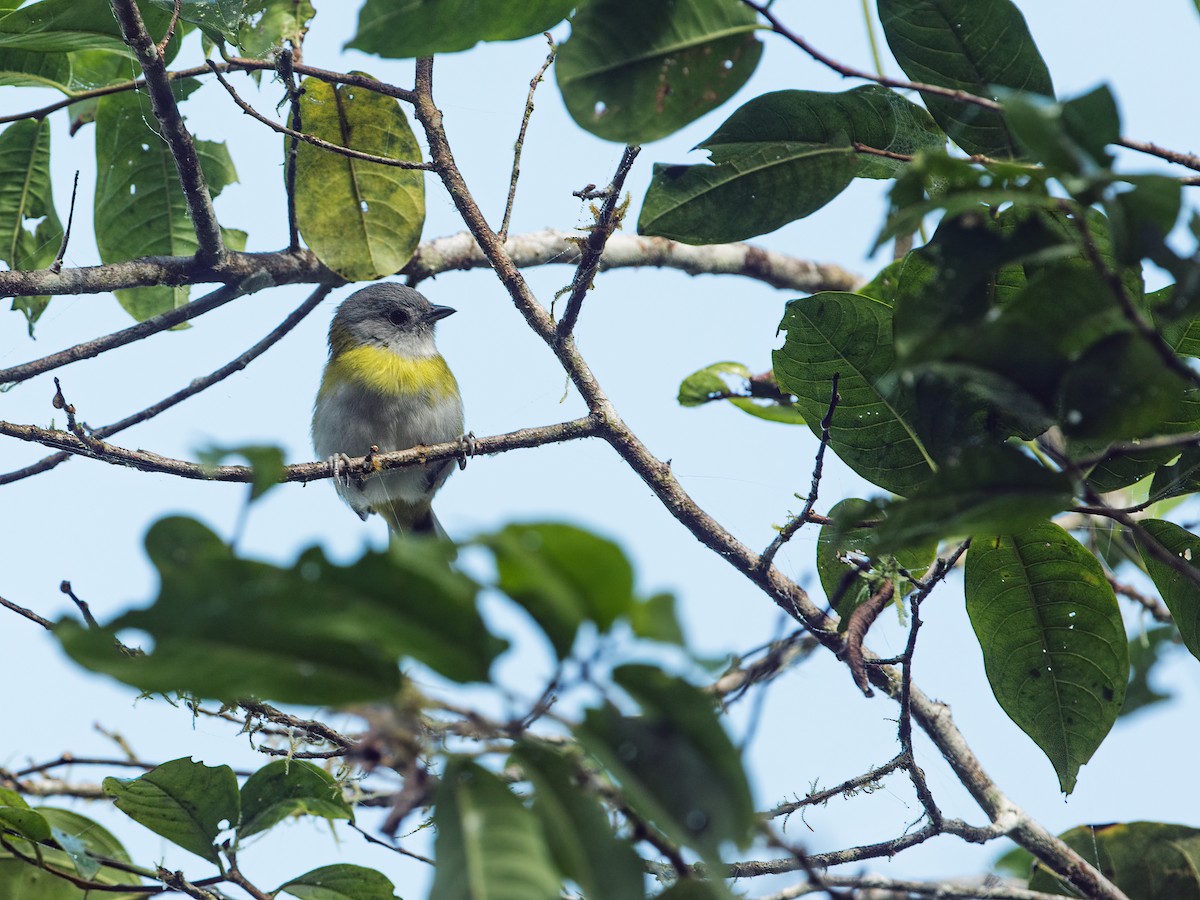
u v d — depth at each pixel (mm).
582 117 5211
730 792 3146
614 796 3650
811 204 6078
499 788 3182
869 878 6609
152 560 3209
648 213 6082
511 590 3061
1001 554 6758
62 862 7027
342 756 6848
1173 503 9398
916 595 6473
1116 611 6703
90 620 6875
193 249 10688
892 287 8406
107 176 10250
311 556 2967
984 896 6531
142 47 7891
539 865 2988
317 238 10039
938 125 5754
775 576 7555
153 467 7711
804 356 6609
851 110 5820
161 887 6551
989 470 4172
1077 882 7148
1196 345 5340
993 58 5496
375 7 4926
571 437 8133
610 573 2975
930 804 6715
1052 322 3902
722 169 5980
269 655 3033
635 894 3199
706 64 5180
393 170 10016
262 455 2955
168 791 6508
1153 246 3750
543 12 4996
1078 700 6863
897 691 7711
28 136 9969
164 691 2967
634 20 5090
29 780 8680
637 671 3160
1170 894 7438
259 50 9227
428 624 3041
